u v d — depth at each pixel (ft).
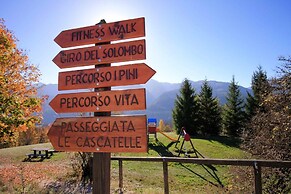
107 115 11.88
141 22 12.02
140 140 11.10
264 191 27.58
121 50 12.06
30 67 36.06
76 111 12.25
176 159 20.85
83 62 12.62
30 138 134.41
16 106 26.73
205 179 46.01
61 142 12.29
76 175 34.71
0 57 29.37
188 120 117.80
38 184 29.25
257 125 36.35
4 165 48.73
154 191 28.17
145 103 11.28
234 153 75.82
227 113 120.47
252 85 116.06
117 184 31.37
